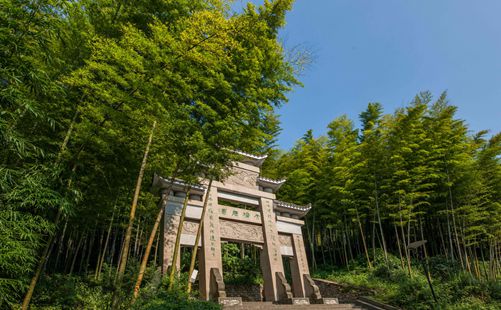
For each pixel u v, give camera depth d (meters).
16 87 4.52
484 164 15.90
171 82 6.53
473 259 16.31
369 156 15.50
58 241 11.88
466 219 15.62
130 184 8.38
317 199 16.92
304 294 12.02
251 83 8.81
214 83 7.74
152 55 5.96
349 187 15.34
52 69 5.91
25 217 5.08
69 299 7.16
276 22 9.52
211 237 10.43
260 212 12.23
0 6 4.44
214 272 9.70
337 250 18.77
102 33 6.89
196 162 8.07
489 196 16.14
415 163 15.30
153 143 7.25
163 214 9.98
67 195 5.98
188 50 6.07
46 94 5.77
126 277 8.84
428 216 17.11
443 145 15.55
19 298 6.59
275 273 11.38
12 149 4.89
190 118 7.64
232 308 8.61
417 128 15.88
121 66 6.28
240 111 8.40
